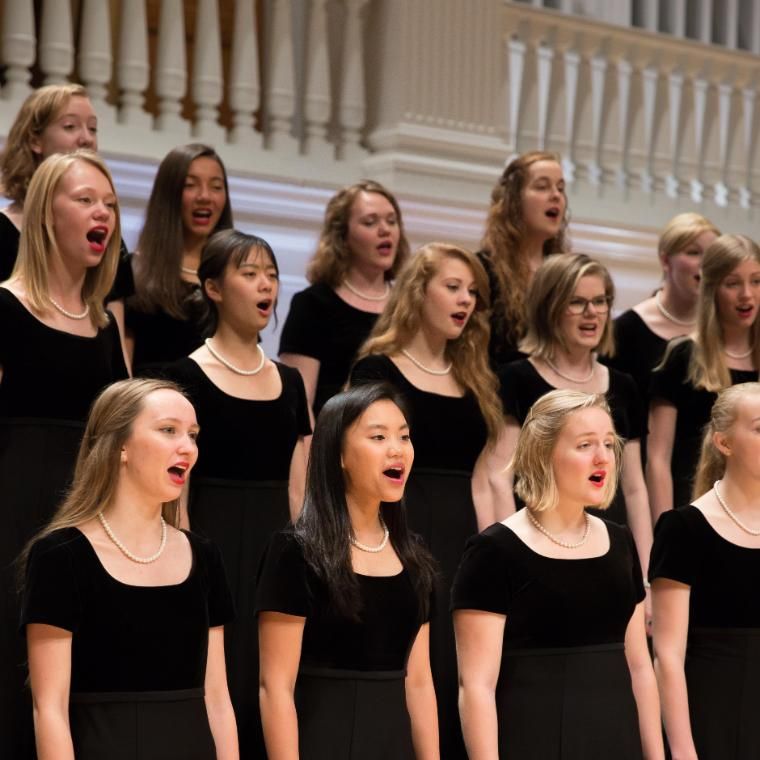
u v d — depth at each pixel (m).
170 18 18.98
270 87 19.98
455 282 14.17
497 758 11.11
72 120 13.80
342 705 10.63
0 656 11.83
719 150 24.52
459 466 14.16
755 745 12.44
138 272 14.80
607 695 11.37
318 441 11.01
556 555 11.44
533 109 22.62
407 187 20.52
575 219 21.88
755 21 28.44
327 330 15.80
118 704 9.91
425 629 11.20
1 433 12.16
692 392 15.88
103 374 12.55
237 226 18.77
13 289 12.30
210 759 10.16
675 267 17.09
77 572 9.94
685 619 12.41
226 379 13.21
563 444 11.48
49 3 17.98
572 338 14.87
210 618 10.55
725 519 12.56
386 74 20.92
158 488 10.18
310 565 10.69
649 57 23.70
